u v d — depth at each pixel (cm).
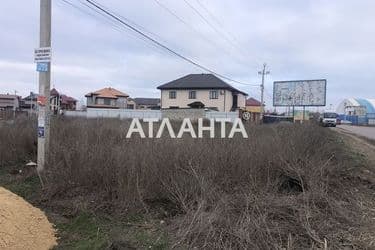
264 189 805
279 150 948
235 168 855
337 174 984
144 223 714
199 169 808
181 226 663
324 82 4900
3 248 605
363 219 737
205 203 714
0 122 1606
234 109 6681
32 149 1226
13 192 889
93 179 847
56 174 893
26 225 679
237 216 686
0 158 1159
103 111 4403
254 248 593
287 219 704
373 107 9038
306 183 858
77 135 1157
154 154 851
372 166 1255
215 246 604
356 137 2759
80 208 778
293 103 5094
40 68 1040
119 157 847
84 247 642
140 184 797
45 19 1062
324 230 667
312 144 1143
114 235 667
